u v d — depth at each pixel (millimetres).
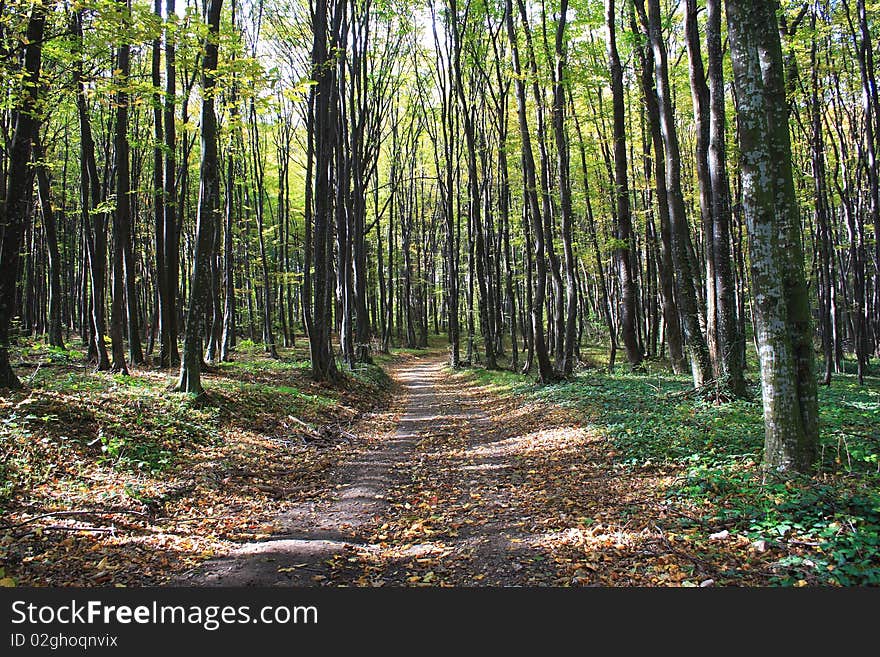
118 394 10766
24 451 7211
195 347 12039
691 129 26719
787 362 6566
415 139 38156
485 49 23516
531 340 23828
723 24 17781
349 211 24953
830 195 21656
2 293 9258
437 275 57406
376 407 18172
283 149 30812
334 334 37250
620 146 19016
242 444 10336
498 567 5238
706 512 5887
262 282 30875
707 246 12438
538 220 18297
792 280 6574
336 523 6832
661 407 11719
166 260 16422
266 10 23797
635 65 22328
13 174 9117
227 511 7109
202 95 11094
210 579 5066
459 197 31344
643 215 26438
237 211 29234
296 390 16031
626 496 6883
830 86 19094
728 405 11125
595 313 44688
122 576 4965
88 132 14969
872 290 31609
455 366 29438
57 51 9320
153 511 6648
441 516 7035
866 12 15984
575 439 10344
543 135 19078
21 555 5008
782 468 6539
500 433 12875
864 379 20188
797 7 15945
